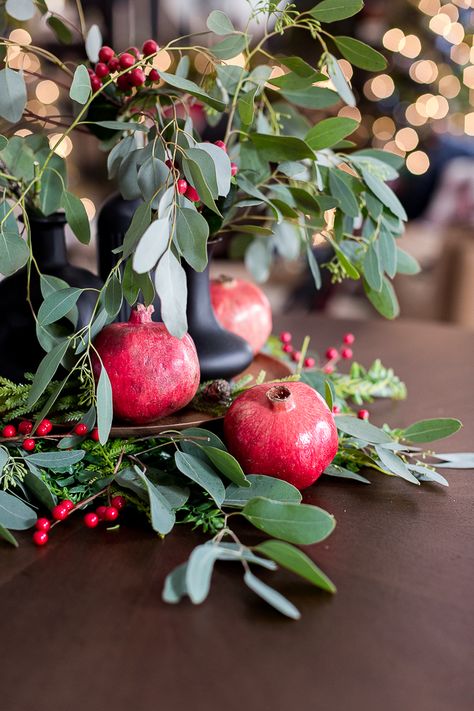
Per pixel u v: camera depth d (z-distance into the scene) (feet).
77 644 1.84
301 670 1.78
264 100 3.06
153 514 2.14
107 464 2.41
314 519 2.06
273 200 2.67
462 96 9.34
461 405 3.18
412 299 8.30
